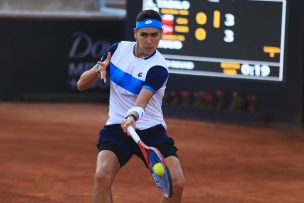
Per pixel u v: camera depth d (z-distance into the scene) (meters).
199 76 34.75
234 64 34.06
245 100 34.59
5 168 22.14
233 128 33.03
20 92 40.31
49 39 40.28
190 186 20.25
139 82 12.43
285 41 33.31
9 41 39.84
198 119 35.03
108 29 40.94
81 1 47.03
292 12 33.72
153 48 12.34
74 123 32.66
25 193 18.86
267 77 33.91
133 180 20.80
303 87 34.72
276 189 20.20
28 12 42.09
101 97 40.72
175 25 34.28
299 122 33.88
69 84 40.72
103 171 12.16
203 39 34.12
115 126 12.72
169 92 35.62
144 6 34.56
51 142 27.41
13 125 31.50
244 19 33.53
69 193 18.95
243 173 22.55
